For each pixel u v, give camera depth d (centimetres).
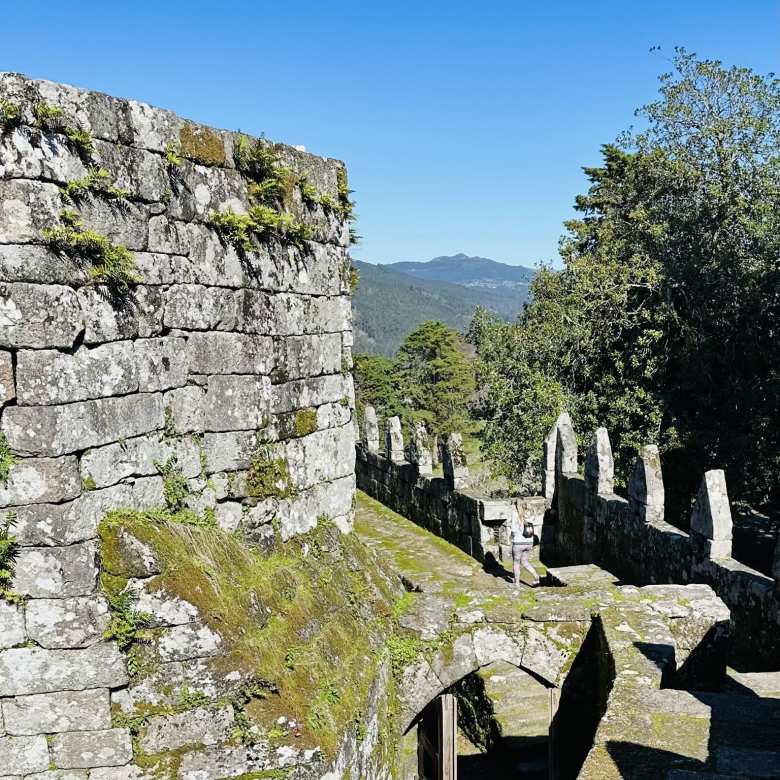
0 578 546
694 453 2330
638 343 2428
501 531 1438
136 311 607
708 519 1020
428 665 887
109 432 582
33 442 537
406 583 1098
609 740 566
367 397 6103
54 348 541
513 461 2455
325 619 742
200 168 673
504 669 1364
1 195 523
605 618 867
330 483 866
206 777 574
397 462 1905
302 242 809
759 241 2445
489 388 2648
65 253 552
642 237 2725
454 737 1032
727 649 945
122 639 564
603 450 1364
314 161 839
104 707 563
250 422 721
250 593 649
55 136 547
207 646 580
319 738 604
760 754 541
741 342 2411
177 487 645
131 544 572
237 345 708
